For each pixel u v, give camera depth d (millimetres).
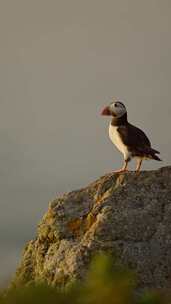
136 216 16484
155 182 17094
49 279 16203
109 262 8508
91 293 8430
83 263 15602
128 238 16188
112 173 17672
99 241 16047
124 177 17281
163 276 15680
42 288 9438
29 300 9242
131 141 19688
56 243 16938
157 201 16781
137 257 15781
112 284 8336
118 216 16484
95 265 8477
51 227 17281
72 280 15398
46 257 16922
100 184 17562
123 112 20250
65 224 17156
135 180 17172
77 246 16188
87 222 16922
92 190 17625
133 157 19938
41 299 9211
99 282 8344
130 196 16859
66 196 17797
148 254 15891
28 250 17938
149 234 16297
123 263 15633
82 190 17797
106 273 8406
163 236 16266
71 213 17312
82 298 8703
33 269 17438
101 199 17125
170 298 9180
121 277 8445
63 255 16281
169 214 16578
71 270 15609
